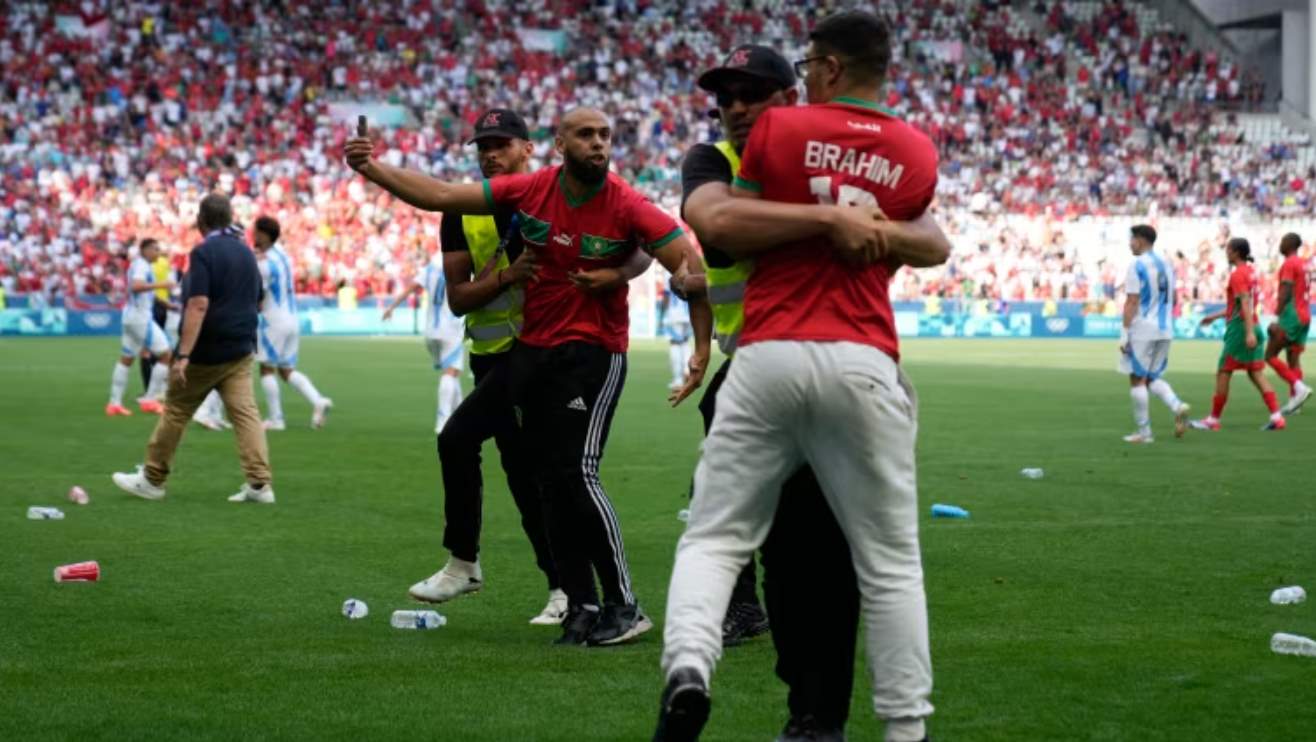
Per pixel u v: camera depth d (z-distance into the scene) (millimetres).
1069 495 13484
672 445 17734
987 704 6445
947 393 26266
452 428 8211
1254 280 19984
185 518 12078
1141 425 18281
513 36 62531
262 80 57594
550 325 7809
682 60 63188
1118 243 57062
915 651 5137
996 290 55625
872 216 5012
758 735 6020
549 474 7777
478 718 6227
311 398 19750
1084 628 7977
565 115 7574
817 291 5109
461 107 58812
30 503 12867
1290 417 22109
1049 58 65875
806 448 5168
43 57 55969
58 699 6477
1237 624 8078
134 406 23047
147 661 7219
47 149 52812
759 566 9594
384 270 51969
